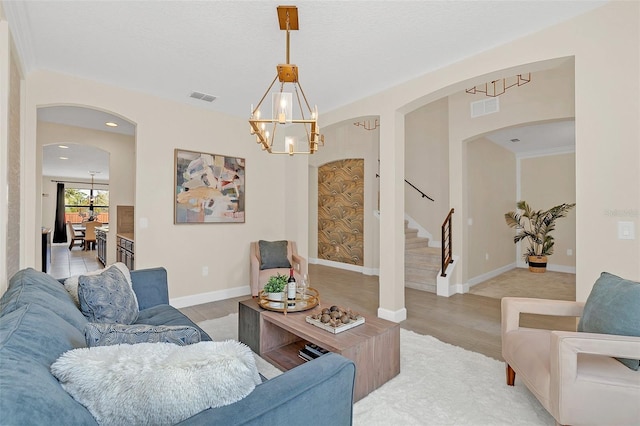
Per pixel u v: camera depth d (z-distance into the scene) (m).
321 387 1.01
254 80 3.26
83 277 1.86
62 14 2.15
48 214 11.29
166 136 3.77
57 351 0.94
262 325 2.42
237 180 4.40
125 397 0.79
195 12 2.15
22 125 2.75
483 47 2.62
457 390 2.03
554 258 6.61
